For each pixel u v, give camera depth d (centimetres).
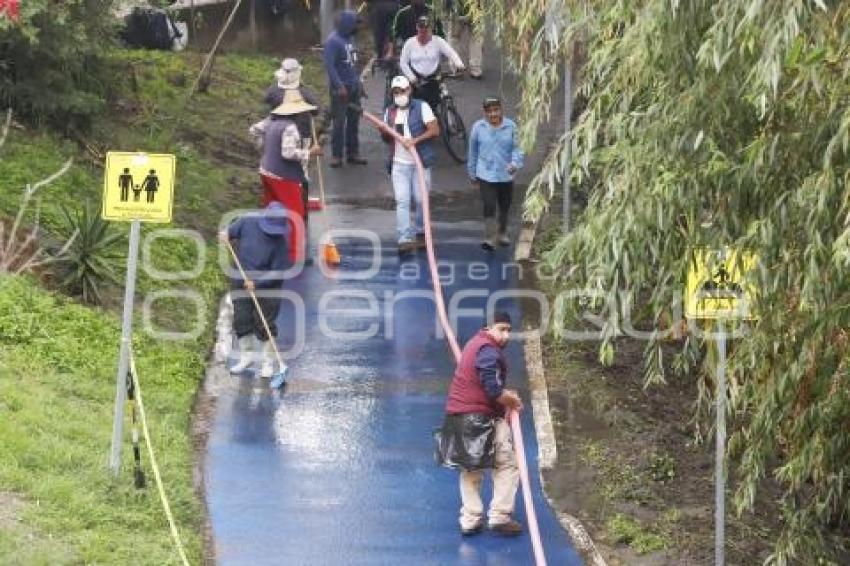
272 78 3438
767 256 1291
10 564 1335
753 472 1479
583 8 1427
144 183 1562
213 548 1556
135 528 1514
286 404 1947
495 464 1603
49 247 2091
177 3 3431
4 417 1630
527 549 1596
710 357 1485
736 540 1686
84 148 2570
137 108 2875
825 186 1205
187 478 1678
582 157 1373
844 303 1310
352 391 1995
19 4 2208
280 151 2275
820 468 1490
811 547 1534
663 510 1734
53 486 1509
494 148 2462
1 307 1895
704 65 1226
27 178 2281
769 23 1154
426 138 2456
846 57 1201
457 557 1570
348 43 2916
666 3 1266
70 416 1709
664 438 1919
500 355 1588
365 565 1540
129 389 1634
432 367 2083
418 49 2888
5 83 2450
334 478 1747
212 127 3003
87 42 2494
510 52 1769
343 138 2923
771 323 1370
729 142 1329
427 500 1703
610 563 1603
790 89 1228
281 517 1639
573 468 1816
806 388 1431
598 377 2064
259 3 3750
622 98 1384
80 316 1973
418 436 1869
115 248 2192
